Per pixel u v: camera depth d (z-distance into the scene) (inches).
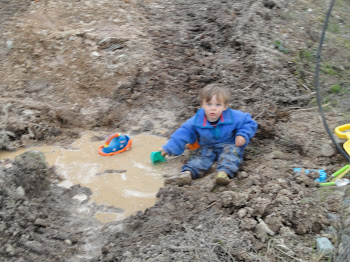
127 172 68.2
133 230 54.8
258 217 53.7
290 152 69.8
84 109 84.1
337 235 51.2
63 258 50.7
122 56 91.5
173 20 106.5
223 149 66.4
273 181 59.9
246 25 100.0
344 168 61.6
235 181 62.7
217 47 98.3
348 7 113.5
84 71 89.3
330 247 49.2
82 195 62.8
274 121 76.0
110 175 67.5
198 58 95.6
